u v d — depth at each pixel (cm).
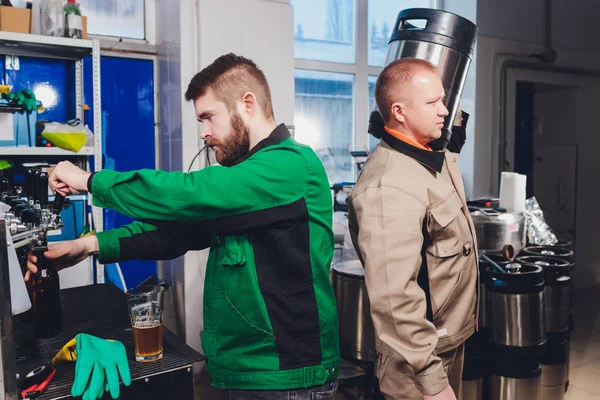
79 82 263
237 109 119
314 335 118
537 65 423
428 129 152
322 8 359
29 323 141
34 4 236
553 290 258
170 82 291
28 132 228
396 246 134
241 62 121
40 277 129
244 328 115
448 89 193
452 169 171
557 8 441
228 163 125
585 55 468
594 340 358
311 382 117
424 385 132
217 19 278
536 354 229
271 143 119
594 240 496
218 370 121
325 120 367
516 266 236
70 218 247
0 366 94
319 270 120
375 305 135
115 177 111
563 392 263
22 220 122
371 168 153
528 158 515
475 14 388
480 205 285
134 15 304
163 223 112
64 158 266
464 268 157
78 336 117
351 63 374
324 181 122
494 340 233
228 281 116
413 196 140
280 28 298
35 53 249
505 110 411
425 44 192
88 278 240
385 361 158
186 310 286
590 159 485
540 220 312
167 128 300
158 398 113
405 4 396
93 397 102
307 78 356
